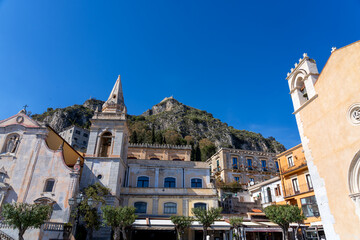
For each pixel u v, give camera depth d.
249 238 36.00
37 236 22.03
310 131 19.92
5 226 22.42
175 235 35.84
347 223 15.76
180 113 177.50
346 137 16.34
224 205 44.28
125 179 41.28
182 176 43.03
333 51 18.00
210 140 140.62
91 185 34.00
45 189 31.69
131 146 55.81
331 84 18.02
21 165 32.78
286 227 26.56
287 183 40.34
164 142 88.81
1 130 35.09
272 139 168.50
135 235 35.34
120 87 48.03
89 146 38.47
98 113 41.78
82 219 29.78
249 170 62.66
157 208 37.41
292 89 22.91
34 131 35.09
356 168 15.59
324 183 17.97
